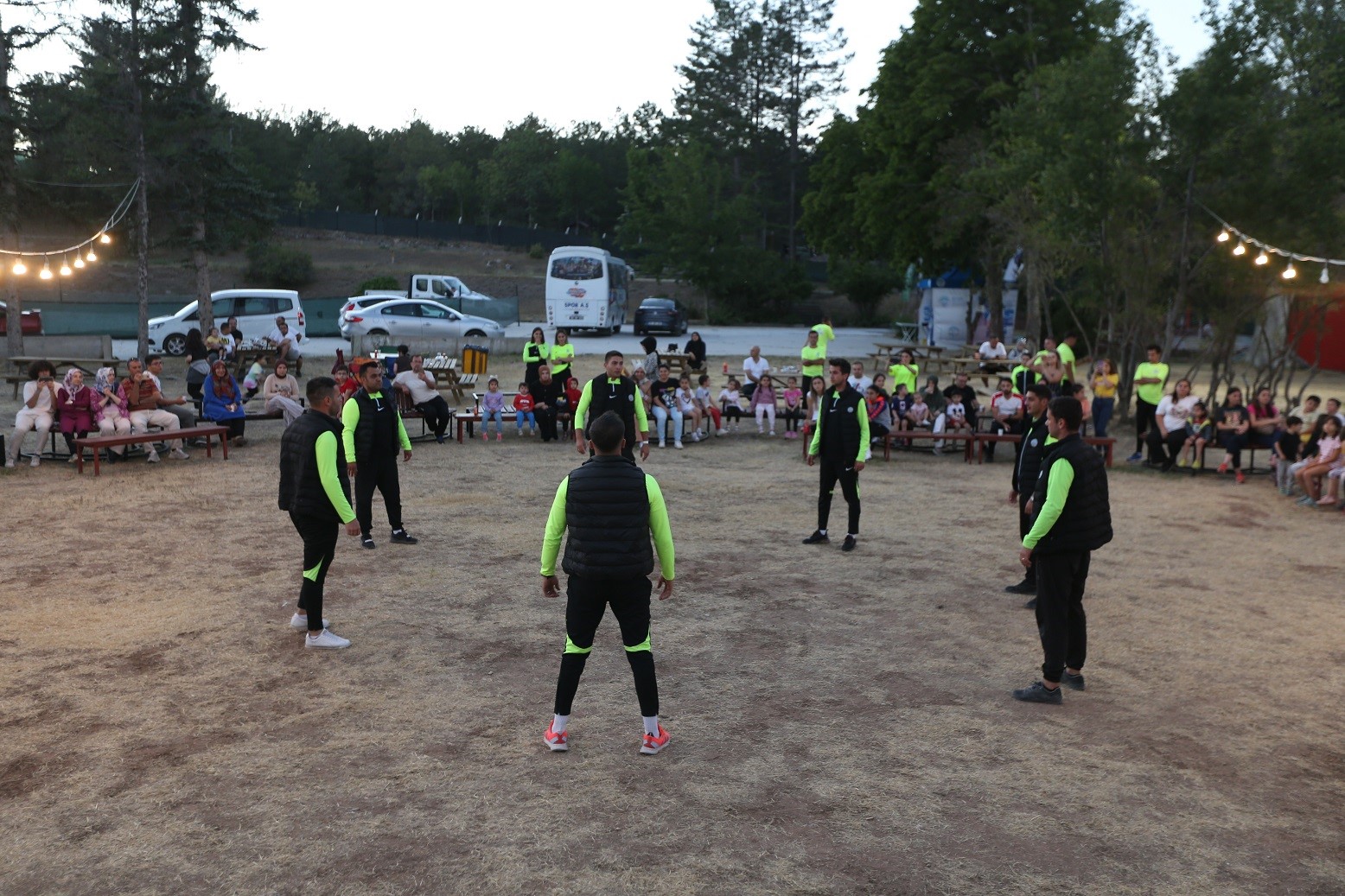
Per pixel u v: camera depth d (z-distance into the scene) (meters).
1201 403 14.10
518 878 3.76
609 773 4.66
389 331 32.66
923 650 6.54
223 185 29.34
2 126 25.14
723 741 5.05
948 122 34.66
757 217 60.16
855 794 4.49
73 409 13.25
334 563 8.55
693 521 10.52
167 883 3.71
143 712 5.31
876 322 60.16
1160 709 5.57
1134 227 18.20
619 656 6.35
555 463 14.18
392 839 4.04
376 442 9.06
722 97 76.44
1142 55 17.36
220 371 14.91
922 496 12.18
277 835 4.06
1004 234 30.73
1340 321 29.95
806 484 12.84
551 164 96.12
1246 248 17.22
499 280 68.12
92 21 26.55
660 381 16.30
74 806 4.28
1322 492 11.87
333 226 82.31
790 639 6.74
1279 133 16.89
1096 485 5.52
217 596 7.47
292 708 5.41
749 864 3.88
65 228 28.00
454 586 7.89
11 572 8.05
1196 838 4.15
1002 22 32.62
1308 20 16.73
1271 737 5.21
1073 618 5.77
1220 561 9.09
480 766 4.72
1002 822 4.25
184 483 12.08
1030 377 15.70
